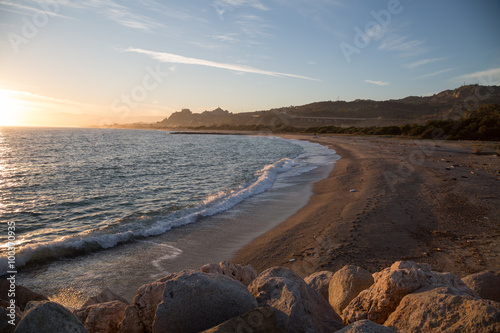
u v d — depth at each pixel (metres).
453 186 14.90
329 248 8.15
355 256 7.54
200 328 2.42
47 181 21.88
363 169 22.75
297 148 53.84
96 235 9.32
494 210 10.63
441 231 8.91
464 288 3.01
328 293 4.18
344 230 9.52
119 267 7.50
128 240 9.36
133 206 14.41
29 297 3.99
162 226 10.59
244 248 8.80
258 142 80.62
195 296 2.46
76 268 7.41
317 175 22.12
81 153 46.56
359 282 3.70
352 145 50.00
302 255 7.94
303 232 9.88
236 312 2.53
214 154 45.50
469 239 8.11
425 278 2.90
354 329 2.13
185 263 7.78
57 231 10.97
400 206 11.87
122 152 49.25
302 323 2.48
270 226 10.86
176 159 38.22
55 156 41.53
